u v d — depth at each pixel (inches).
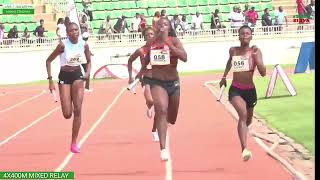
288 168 1123.9
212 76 4146.2
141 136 1689.2
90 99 2960.1
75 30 1384.1
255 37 4726.9
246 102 1262.3
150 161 1296.8
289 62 4724.4
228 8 5442.9
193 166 1222.3
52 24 5177.2
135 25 4813.0
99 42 4638.3
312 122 1764.3
